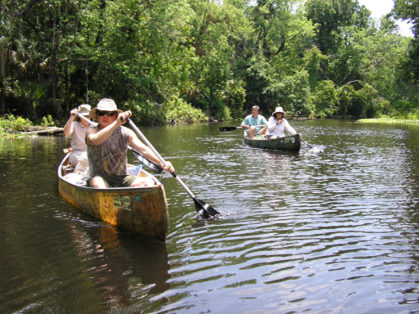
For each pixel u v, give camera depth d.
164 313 2.35
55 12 18.16
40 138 13.60
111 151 4.07
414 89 46.91
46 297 2.56
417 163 7.84
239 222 4.04
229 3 33.38
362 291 2.61
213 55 30.31
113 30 19.12
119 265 3.03
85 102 19.69
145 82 20.28
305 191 5.35
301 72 36.88
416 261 3.05
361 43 46.38
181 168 7.21
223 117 30.45
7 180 6.11
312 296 2.55
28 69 18.08
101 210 4.05
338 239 3.53
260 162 7.95
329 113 38.56
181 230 3.82
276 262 3.06
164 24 20.56
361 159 8.41
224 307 2.42
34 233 3.76
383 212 4.34
